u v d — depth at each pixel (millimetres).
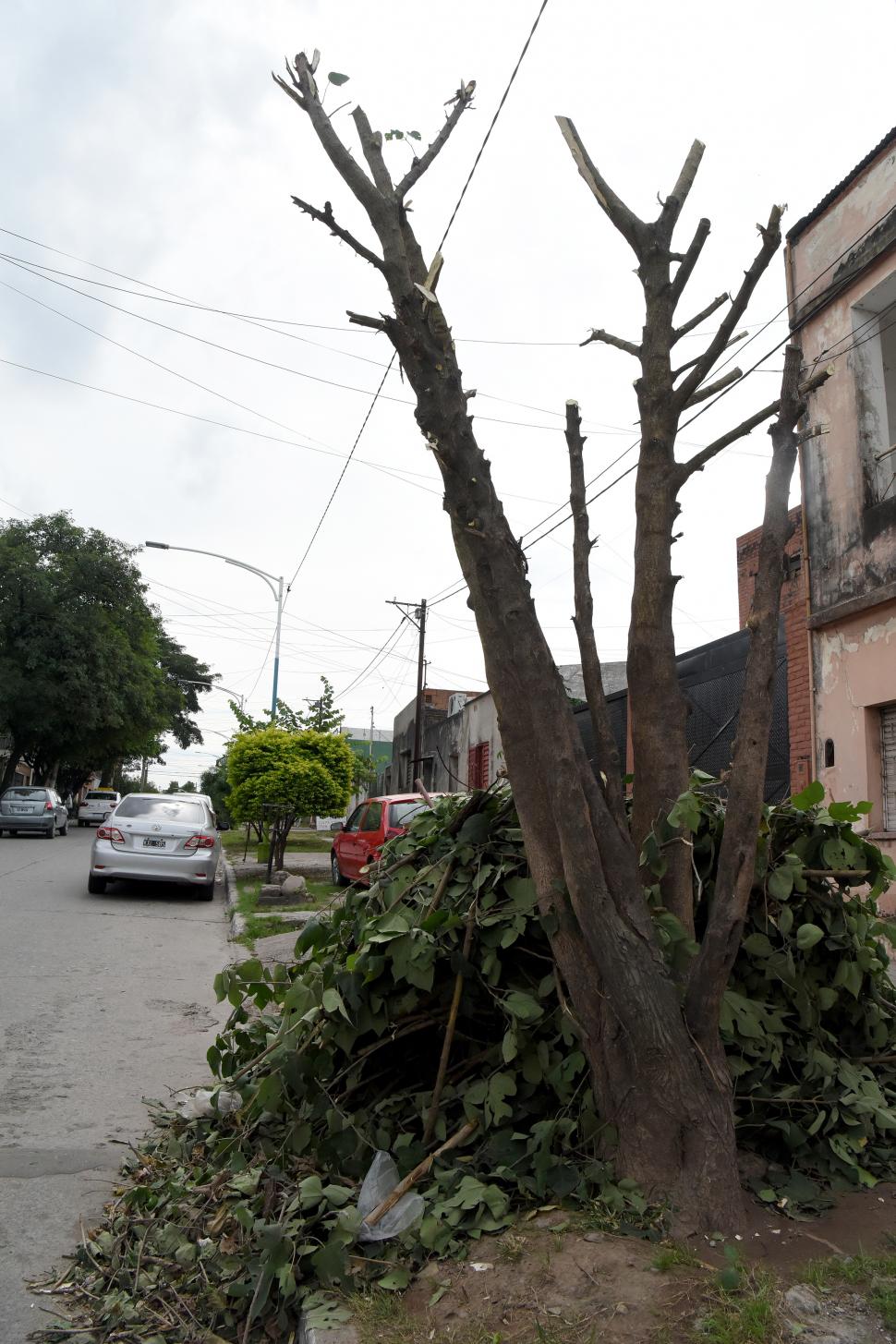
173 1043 6121
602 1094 3148
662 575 3561
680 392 3525
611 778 3412
